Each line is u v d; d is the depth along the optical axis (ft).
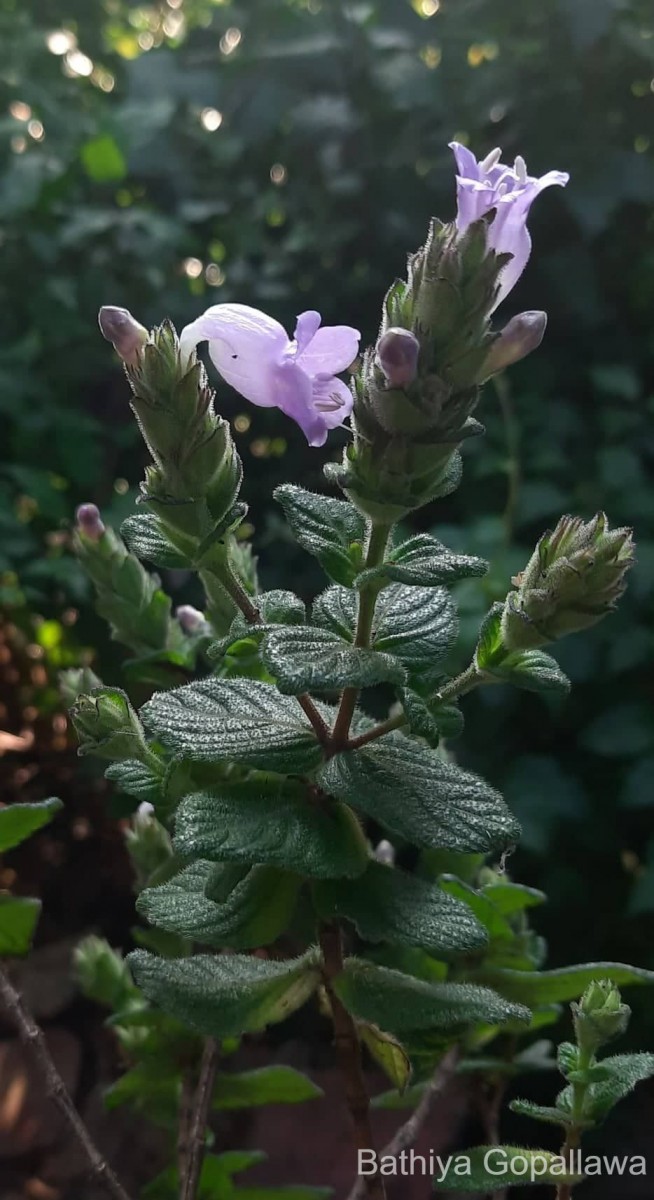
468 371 0.47
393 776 0.53
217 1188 0.84
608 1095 0.63
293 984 0.61
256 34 1.81
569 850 1.53
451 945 0.52
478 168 0.51
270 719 0.57
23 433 1.57
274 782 0.57
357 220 1.76
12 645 1.69
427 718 0.49
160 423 0.52
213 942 0.56
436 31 1.76
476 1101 0.90
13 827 0.64
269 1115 1.24
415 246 1.73
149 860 0.84
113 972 0.88
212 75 1.81
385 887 0.55
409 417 0.46
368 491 0.49
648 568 1.47
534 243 1.72
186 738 0.53
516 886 0.77
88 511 0.80
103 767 1.56
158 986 0.60
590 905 1.52
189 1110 0.80
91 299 1.65
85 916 1.59
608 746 1.46
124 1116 1.25
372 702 1.48
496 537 1.52
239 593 0.57
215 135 1.82
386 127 1.74
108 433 1.69
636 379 1.65
